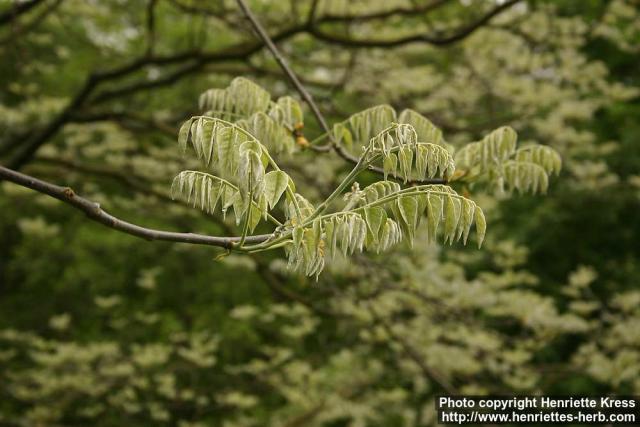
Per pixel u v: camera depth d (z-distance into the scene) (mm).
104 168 7781
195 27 11695
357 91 7398
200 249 11812
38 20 7594
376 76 7426
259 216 1873
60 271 13773
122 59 11117
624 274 11164
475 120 9078
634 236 11570
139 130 7934
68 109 7172
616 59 11508
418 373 7867
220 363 12398
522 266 11648
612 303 6863
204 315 12500
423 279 6559
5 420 9297
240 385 9773
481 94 7453
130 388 8930
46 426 9172
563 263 11641
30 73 10156
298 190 7293
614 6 7730
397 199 1812
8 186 8203
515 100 7195
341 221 1755
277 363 8875
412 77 7305
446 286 6457
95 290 13008
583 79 7406
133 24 9547
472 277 11188
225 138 1703
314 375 8672
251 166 1630
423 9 6734
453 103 7750
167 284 13023
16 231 14156
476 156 2926
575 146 7168
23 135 8008
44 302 13352
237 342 12133
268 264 7953
